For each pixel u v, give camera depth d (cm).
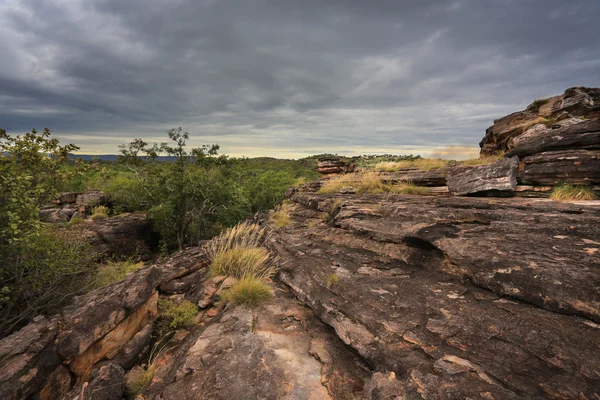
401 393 258
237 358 358
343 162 1994
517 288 343
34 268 733
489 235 464
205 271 724
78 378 429
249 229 882
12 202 641
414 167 1245
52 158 728
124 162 2284
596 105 1010
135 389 393
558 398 227
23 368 371
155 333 554
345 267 546
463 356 287
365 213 755
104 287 560
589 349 255
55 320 459
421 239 511
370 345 347
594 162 593
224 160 2384
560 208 497
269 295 543
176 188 2144
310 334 415
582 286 303
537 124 1110
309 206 1241
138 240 2128
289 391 303
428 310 369
